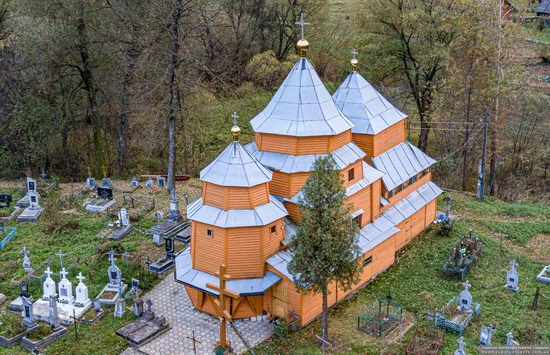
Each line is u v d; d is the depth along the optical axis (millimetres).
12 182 56344
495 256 42031
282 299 33719
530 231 46031
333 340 32719
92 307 35906
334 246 30094
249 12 79312
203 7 55656
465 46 55625
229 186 32719
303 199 30656
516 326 33750
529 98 63531
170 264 39875
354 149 37812
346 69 73750
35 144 55781
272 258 33750
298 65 36781
